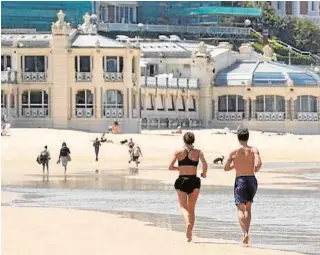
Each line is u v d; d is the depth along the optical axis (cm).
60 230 4897
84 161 13038
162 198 7462
